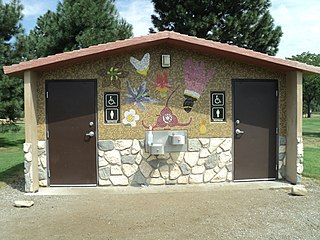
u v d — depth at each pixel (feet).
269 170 24.84
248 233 14.65
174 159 24.00
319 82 110.93
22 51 49.52
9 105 47.80
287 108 24.54
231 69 24.31
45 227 15.64
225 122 24.31
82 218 16.87
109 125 23.61
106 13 56.75
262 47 60.49
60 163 23.54
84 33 53.31
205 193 21.62
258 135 24.64
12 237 14.44
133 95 23.72
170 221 16.26
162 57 23.52
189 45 22.68
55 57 21.07
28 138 21.86
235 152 24.45
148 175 23.84
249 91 24.48
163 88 23.91
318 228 15.24
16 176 27.81
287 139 24.63
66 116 23.48
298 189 21.01
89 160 23.61
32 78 22.15
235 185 23.61
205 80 24.16
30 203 19.02
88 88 23.50
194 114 24.11
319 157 36.52
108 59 23.57
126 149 23.72
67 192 22.13
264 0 59.52
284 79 24.72
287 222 16.01
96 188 23.15
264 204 18.98
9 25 48.42
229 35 57.31
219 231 14.89
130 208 18.48
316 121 133.90
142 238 14.19
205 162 24.20
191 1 57.41
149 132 23.57
